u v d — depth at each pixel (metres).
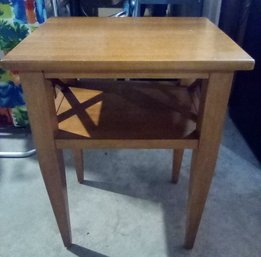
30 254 0.88
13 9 1.11
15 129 1.45
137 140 0.67
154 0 1.23
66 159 1.27
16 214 1.01
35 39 0.64
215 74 0.56
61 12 1.24
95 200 1.07
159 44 0.61
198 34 0.69
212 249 0.89
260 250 0.89
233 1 1.40
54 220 0.99
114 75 0.57
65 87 0.86
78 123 0.72
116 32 0.70
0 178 1.17
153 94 0.85
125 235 0.94
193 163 0.73
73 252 0.89
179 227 0.96
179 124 0.72
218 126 0.63
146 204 1.05
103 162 1.26
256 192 1.10
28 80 0.57
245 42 1.35
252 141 1.31
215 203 1.05
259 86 1.22
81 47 0.59
